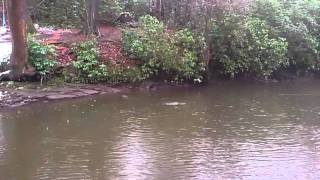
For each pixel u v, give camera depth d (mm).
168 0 19734
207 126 12219
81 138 10969
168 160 9570
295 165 9375
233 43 18594
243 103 15188
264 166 9312
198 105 14688
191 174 8859
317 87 18969
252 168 9195
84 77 16047
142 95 15828
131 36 17438
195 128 12031
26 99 14031
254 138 11219
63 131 11484
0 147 10266
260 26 19562
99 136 11133
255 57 19188
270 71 19750
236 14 18562
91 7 18375
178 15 19172
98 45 17203
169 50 17094
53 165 9250
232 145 10625
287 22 21016
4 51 16766
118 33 19188
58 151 10062
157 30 17391
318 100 15938
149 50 16844
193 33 18203
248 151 10227
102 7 20969
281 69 21125
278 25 20906
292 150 10305
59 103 14180
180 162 9484
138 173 8891
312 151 10258
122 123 12305
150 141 10844
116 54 17000
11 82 15070
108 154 9906
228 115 13453
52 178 8586
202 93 16656
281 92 17484
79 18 20188
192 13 18484
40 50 15555
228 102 15281
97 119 12609
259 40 19188
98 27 18922
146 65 17016
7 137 10945
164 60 17031
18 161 9453
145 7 21438
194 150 10250
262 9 20891
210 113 13656
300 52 21422
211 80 18656
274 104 15141
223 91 17203
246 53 18969
